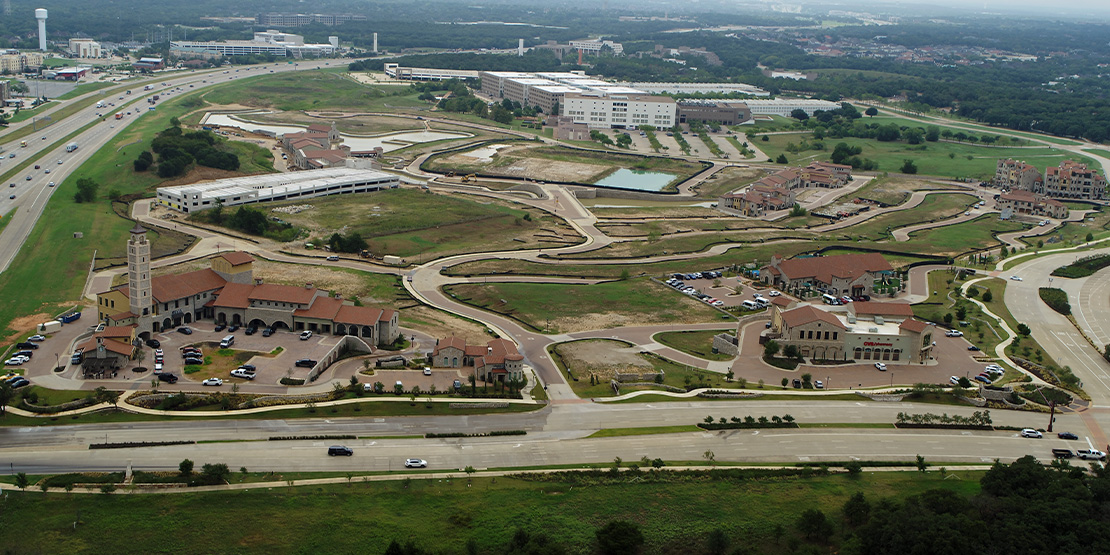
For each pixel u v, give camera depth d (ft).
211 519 574.56
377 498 603.67
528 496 612.70
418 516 584.81
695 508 602.44
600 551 552.41
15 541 547.49
